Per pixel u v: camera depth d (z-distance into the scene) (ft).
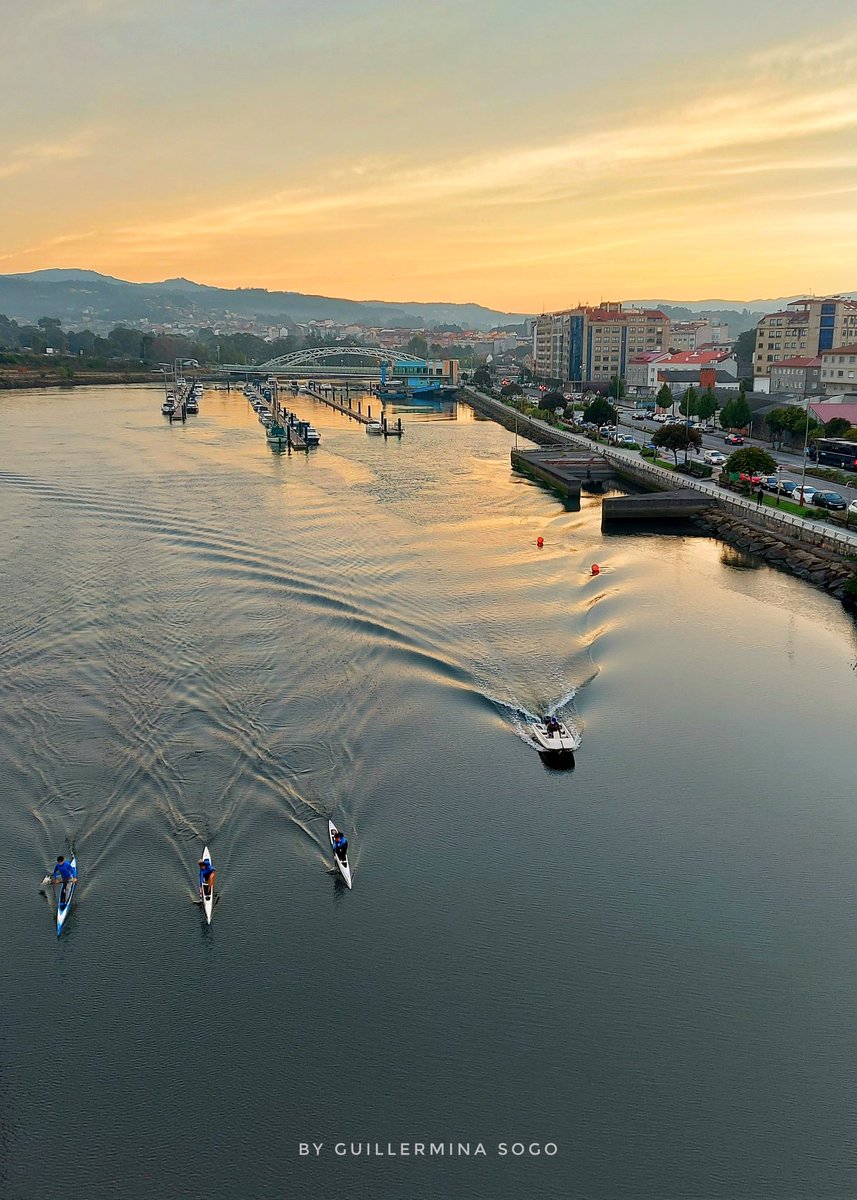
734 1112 114.32
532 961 136.26
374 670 223.92
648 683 224.33
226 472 506.07
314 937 140.26
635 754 191.83
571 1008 128.26
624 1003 129.18
